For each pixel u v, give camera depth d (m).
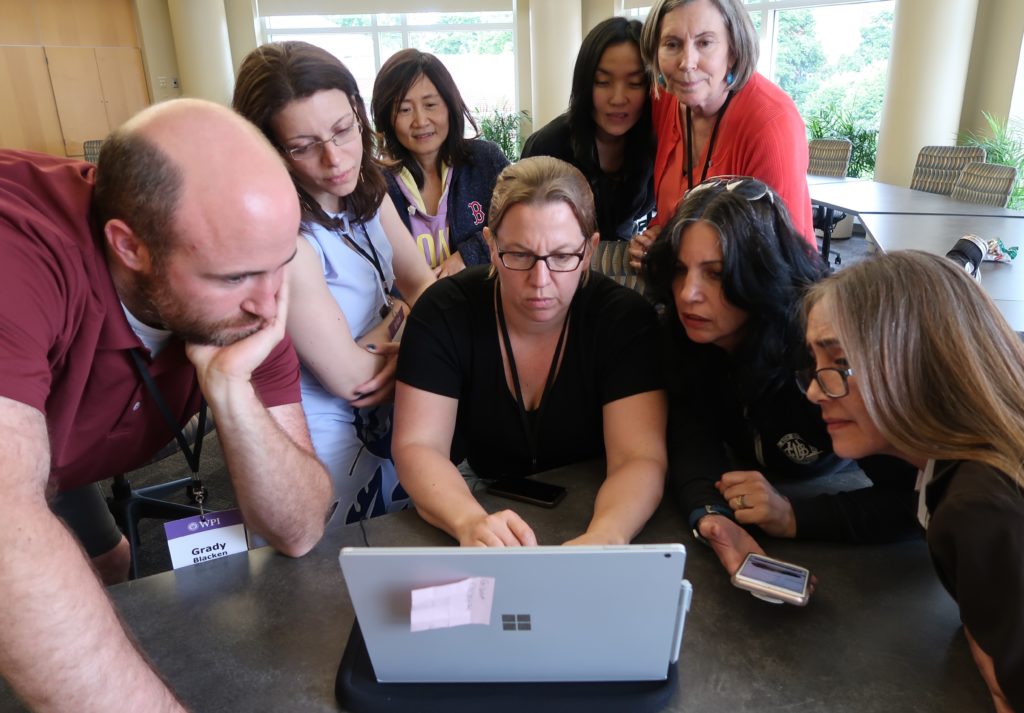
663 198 2.02
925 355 0.74
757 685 0.78
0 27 7.43
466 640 0.76
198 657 0.85
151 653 0.86
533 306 1.12
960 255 1.96
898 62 5.82
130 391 1.06
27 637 0.63
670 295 1.19
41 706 0.65
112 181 0.81
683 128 1.91
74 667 0.65
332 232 1.39
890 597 0.91
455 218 2.18
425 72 2.01
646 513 1.05
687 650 0.84
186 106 0.83
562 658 0.77
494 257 1.14
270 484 0.99
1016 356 0.74
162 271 0.84
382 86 2.04
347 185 1.31
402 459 1.16
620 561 0.68
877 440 0.83
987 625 0.65
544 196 1.06
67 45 7.82
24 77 7.63
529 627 0.74
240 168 0.81
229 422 0.98
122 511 2.00
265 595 0.96
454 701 0.77
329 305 1.30
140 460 1.25
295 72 1.20
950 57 5.66
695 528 1.03
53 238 0.80
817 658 0.82
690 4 1.62
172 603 0.94
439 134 2.08
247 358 0.97
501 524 0.96
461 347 1.24
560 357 1.25
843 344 0.78
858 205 3.82
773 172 1.65
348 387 1.35
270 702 0.79
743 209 1.07
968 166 4.02
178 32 7.92
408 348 1.24
